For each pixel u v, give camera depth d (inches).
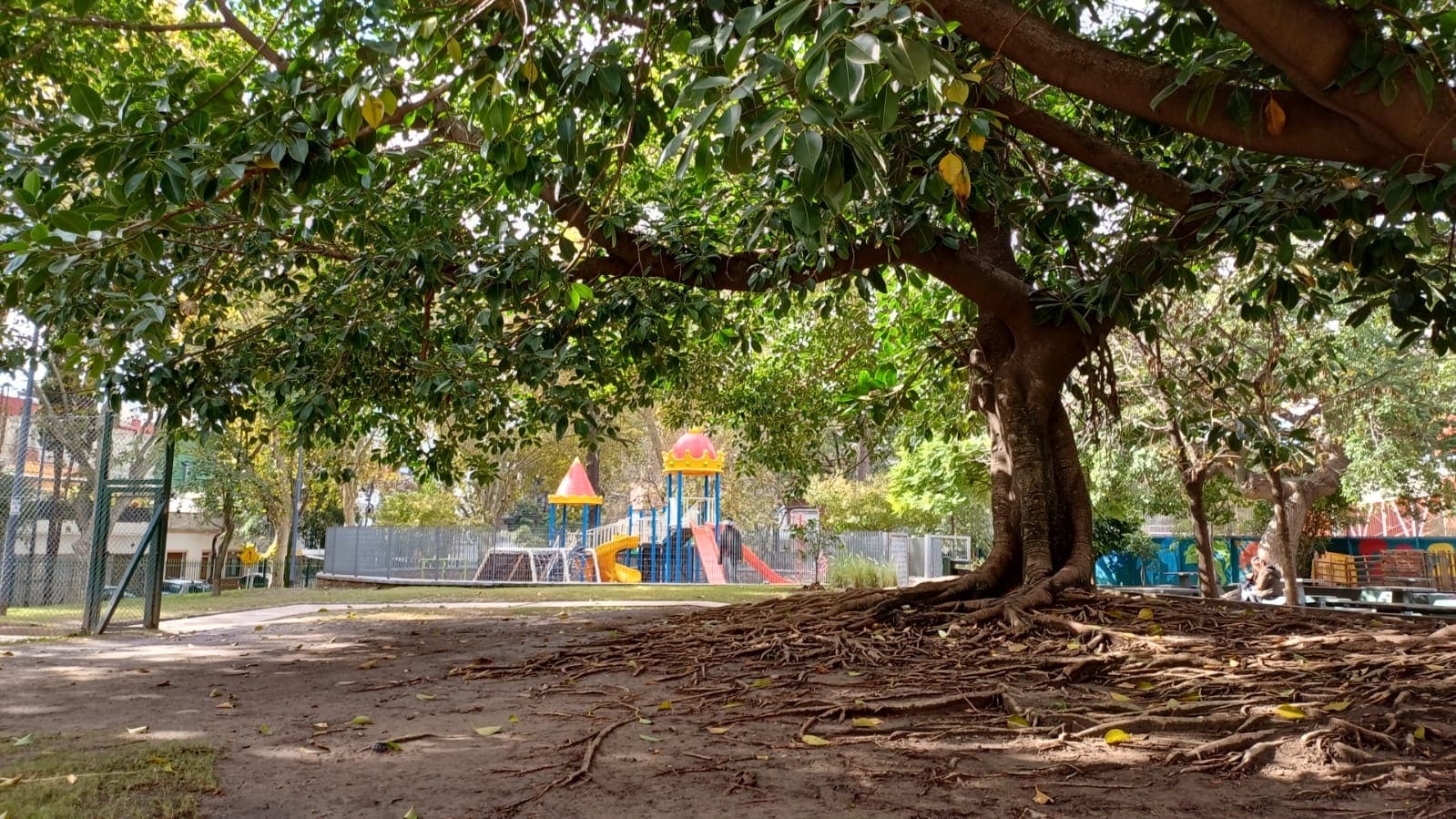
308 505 1321.4
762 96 138.8
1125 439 542.0
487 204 320.5
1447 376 625.9
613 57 171.2
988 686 214.2
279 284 356.8
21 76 311.1
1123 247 315.9
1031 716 182.7
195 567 1405.0
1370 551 1246.3
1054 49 173.5
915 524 1273.4
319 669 271.4
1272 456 395.5
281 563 1076.5
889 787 143.3
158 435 402.3
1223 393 408.2
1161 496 845.2
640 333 334.3
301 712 205.8
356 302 339.9
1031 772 150.8
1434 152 155.5
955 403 530.3
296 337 341.1
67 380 521.7
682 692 220.4
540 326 347.3
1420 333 242.8
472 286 303.4
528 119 198.1
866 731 178.9
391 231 312.3
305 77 175.0
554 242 272.7
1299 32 139.9
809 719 185.8
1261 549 724.0
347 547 1095.6
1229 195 249.4
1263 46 144.3
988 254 369.1
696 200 383.9
